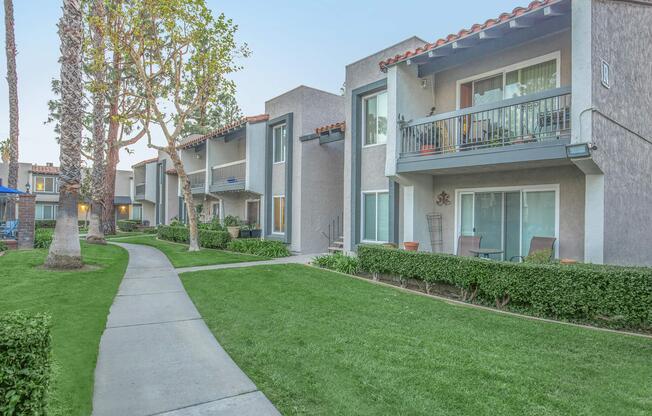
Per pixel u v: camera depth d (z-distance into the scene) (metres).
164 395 3.88
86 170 24.41
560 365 4.48
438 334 5.60
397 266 9.05
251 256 14.43
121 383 4.14
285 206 15.98
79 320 6.13
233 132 19.00
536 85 9.33
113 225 26.55
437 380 4.11
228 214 20.55
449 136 9.95
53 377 3.16
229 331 5.80
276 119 16.81
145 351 5.06
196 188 21.78
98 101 17.48
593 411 3.48
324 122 16.12
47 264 10.14
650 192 8.37
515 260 9.60
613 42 7.49
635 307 5.60
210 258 13.82
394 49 11.83
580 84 6.95
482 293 7.51
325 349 5.04
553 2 7.23
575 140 6.99
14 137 19.86
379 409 3.54
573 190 8.56
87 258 12.30
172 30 13.73
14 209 20.58
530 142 7.86
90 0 15.16
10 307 6.56
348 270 10.66
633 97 8.03
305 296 7.94
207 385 4.09
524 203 9.52
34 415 2.64
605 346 5.09
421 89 11.12
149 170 31.89
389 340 5.35
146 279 9.93
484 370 4.36
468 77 10.66
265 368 4.49
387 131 10.81
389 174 10.63
